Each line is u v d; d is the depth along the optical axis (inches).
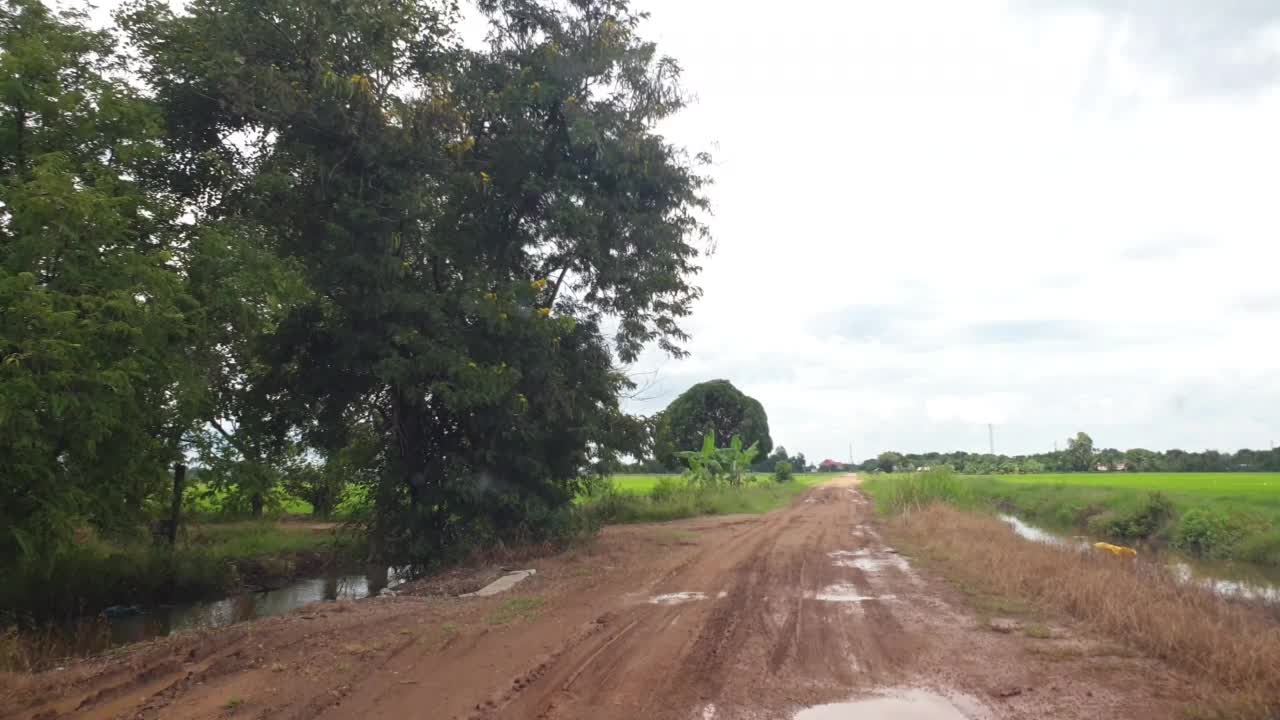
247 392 601.0
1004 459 3080.7
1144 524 815.7
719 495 1171.9
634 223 653.3
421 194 552.7
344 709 225.9
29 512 349.4
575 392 648.4
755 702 226.7
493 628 329.1
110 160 438.6
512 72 630.5
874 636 302.5
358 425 664.4
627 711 220.4
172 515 625.9
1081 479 1705.2
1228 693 216.7
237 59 515.2
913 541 630.5
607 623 336.5
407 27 585.9
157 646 313.4
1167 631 267.4
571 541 657.0
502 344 601.9
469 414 597.6
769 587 423.2
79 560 500.7
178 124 546.0
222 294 443.2
